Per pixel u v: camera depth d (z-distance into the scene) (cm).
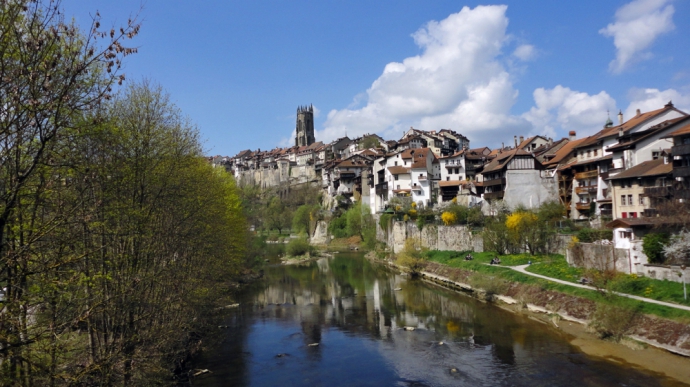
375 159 11362
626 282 3488
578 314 3522
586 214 6312
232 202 4847
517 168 7162
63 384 1355
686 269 3231
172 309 2542
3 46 1019
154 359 2023
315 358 3100
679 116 5575
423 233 7619
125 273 1866
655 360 2639
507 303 4369
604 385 2397
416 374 2747
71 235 1298
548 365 2734
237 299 5162
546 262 4850
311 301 5019
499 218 6066
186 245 2772
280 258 9312
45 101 1112
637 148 5269
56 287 1216
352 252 10312
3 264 1080
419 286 5753
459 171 9919
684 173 4209
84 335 1784
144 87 2394
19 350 1144
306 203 14300
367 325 3922
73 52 1145
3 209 1095
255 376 2780
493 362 2859
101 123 1403
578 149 6738
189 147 2842
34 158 1150
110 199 1734
